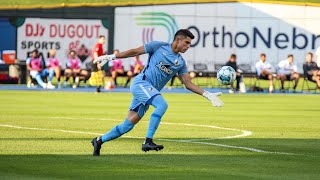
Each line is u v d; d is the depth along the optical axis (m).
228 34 81.19
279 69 75.56
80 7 79.00
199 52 80.81
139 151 25.25
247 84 82.94
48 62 74.50
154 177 19.39
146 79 23.48
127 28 80.00
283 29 81.50
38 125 35.25
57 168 20.91
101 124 36.53
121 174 19.88
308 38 81.81
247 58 81.38
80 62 78.62
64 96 61.53
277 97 65.62
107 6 79.44
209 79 82.00
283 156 24.45
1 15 77.75
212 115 43.75
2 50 77.69
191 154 24.69
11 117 40.03
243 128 35.31
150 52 23.50
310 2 90.25
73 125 35.66
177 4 80.75
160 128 34.88
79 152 24.77
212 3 80.94
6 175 19.44
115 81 76.69
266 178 19.45
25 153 24.31
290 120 40.75
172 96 65.25
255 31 81.38
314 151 26.05
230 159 23.47
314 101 60.19
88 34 79.19
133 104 23.52
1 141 27.94
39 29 78.38
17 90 69.62
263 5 81.19
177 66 23.53
